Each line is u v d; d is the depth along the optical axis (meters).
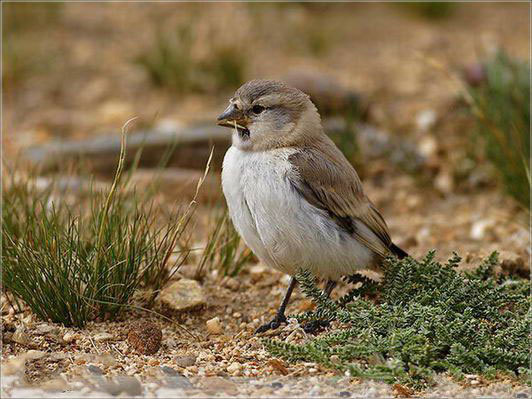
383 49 24.52
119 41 24.14
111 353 9.46
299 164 10.02
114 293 10.23
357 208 10.41
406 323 9.34
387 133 17.84
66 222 11.83
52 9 25.02
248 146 10.27
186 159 16.12
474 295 9.86
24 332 9.59
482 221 13.98
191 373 8.95
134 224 10.30
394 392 8.43
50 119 18.91
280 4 27.08
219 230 11.96
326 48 24.22
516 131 13.89
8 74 21.17
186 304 10.62
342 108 17.91
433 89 20.94
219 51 21.50
